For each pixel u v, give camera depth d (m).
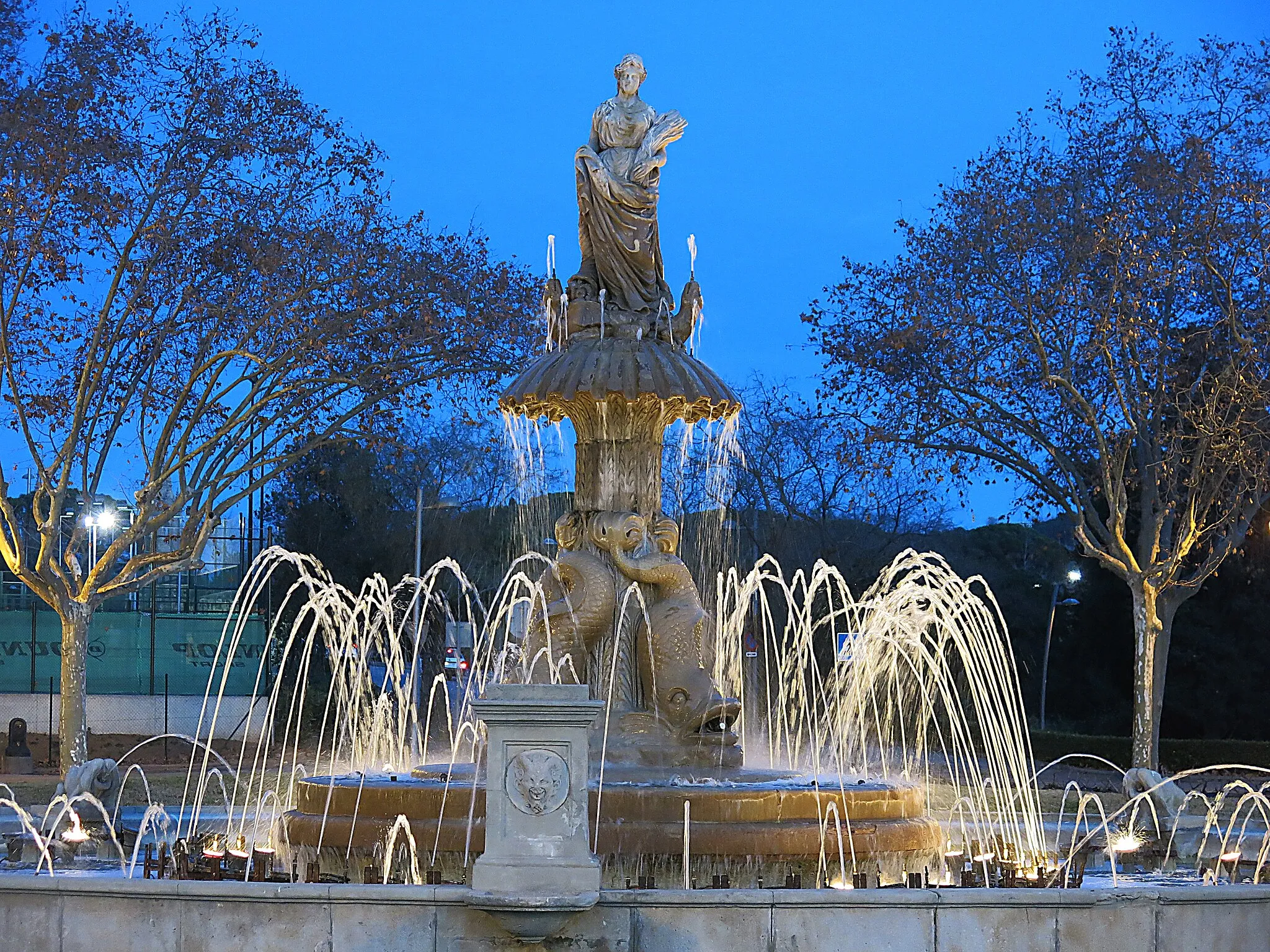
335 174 26.73
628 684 13.34
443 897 8.20
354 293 26.88
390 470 30.98
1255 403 26.44
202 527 27.16
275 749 35.03
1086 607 44.81
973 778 20.55
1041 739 37.16
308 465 45.50
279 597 44.94
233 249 25.66
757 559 43.50
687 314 14.20
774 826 10.70
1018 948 8.36
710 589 41.69
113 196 24.19
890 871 11.07
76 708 25.45
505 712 8.28
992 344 28.80
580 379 13.41
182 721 39.16
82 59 23.72
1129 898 8.47
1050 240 27.44
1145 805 15.59
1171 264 26.73
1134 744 28.12
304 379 27.66
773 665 38.59
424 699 41.78
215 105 24.64
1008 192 28.53
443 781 11.83
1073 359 28.36
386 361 27.97
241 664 43.50
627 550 13.53
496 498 50.81
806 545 43.28
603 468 13.88
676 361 13.68
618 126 14.18
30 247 24.16
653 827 10.55
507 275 28.88
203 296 26.08
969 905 8.35
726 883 10.27
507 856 8.20
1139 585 28.28
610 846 10.49
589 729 8.32
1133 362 27.45
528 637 13.63
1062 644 46.62
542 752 8.27
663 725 13.02
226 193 25.64
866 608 22.23
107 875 12.35
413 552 49.00
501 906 8.00
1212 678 39.53
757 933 8.24
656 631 13.30
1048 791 24.30
